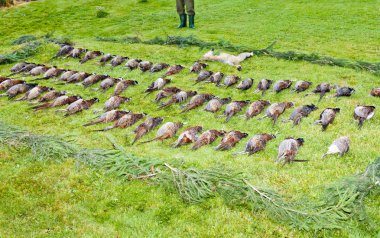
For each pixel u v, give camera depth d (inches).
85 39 829.2
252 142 381.4
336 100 478.9
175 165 352.8
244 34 830.5
